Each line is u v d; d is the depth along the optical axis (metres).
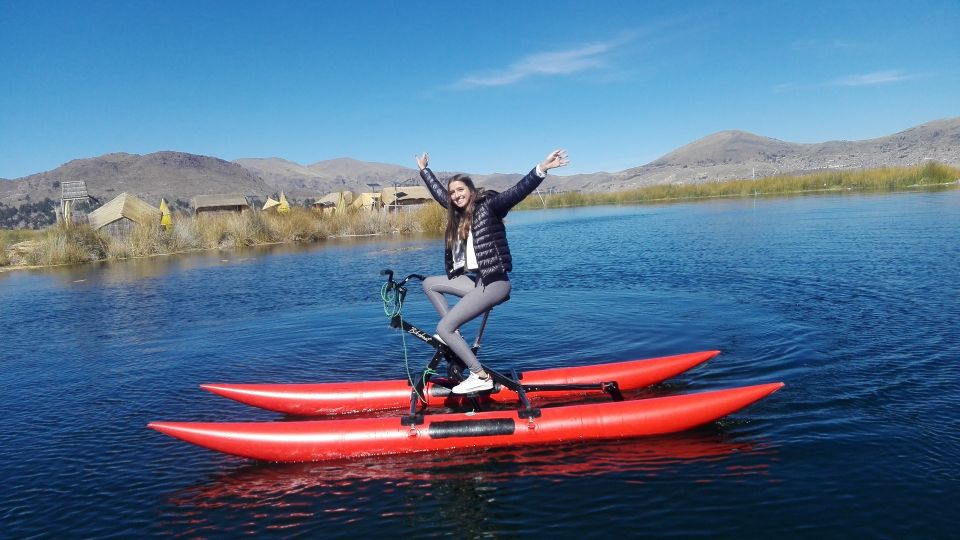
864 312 8.78
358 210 41.50
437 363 5.62
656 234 25.11
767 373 6.50
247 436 4.97
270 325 10.83
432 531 3.82
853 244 16.42
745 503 3.94
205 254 28.28
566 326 9.40
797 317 8.83
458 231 5.17
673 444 4.92
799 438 4.85
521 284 14.02
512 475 4.53
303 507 4.23
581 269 15.91
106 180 180.25
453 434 4.98
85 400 6.98
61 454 5.41
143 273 20.97
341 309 12.12
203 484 4.69
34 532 4.07
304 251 27.38
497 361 7.66
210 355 8.81
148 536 3.95
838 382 6.03
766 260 14.87
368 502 4.25
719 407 5.01
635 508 3.95
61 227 28.72
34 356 9.40
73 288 17.72
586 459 4.73
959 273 11.28
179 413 6.39
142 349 9.46
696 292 11.49
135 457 5.29
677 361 6.31
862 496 3.93
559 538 3.65
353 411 6.09
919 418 5.08
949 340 7.17
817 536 3.53
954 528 3.53
